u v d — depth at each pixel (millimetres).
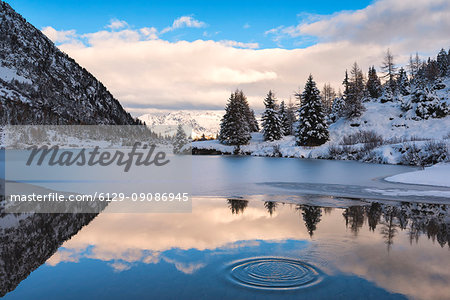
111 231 7332
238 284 4320
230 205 10422
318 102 49938
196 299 3873
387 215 8758
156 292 4098
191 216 8852
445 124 48062
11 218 8906
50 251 5973
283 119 73500
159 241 6477
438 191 12992
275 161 36125
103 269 4977
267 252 5645
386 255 5438
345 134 53969
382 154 32281
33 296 4070
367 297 3904
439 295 3963
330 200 11250
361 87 77625
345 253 5574
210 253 5629
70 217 8969
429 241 6270
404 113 55656
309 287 4195
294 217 8578
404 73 76938
